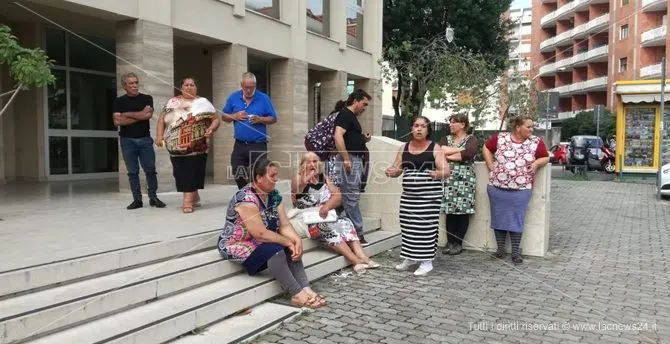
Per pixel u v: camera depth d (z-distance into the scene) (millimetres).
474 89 11562
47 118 10664
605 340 4363
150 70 9000
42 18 9820
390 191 8078
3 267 4016
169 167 9273
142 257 4777
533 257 7215
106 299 4012
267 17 12141
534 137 6891
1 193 8695
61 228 5699
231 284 4930
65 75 11031
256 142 7043
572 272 6445
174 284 4574
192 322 4227
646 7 36969
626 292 5656
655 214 11031
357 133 6609
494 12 23031
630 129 18734
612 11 40969
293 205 6539
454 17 22250
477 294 5551
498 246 7145
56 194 8648
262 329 4402
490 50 23578
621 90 18250
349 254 6379
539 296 5504
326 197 6340
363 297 5398
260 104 7047
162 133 6996
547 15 50594
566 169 23938
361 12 17250
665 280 6113
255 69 14805
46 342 3529
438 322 4730
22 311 3607
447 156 6766
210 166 13922
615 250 7648
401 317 4844
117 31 8992
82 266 4301
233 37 11125
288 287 5035
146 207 7352
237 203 5133
